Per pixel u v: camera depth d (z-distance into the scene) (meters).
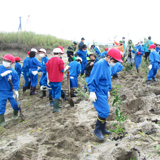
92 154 2.87
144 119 3.75
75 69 6.04
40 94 7.40
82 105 5.02
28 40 13.35
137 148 2.81
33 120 4.64
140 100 4.63
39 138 3.54
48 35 15.42
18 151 3.13
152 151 2.70
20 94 7.79
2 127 4.39
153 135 3.16
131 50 8.51
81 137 3.42
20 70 7.84
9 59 4.35
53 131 3.75
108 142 3.13
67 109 5.00
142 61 9.08
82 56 7.49
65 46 14.15
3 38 12.86
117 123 3.65
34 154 3.06
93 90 3.01
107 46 8.55
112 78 7.52
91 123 3.83
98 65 2.98
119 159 2.76
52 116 4.61
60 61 4.73
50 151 3.08
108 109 3.11
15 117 5.03
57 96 4.87
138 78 7.29
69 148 3.16
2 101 4.55
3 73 4.36
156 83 6.52
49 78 4.86
